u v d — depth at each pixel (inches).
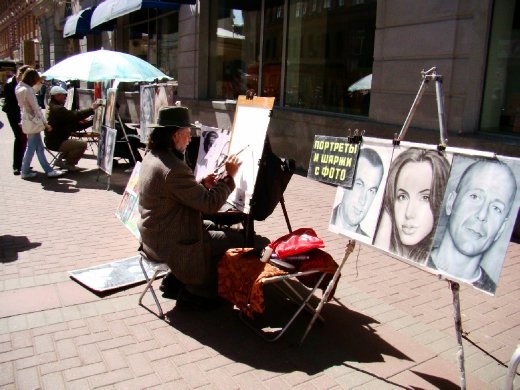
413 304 162.4
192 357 130.1
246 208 157.6
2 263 189.5
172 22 589.6
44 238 219.6
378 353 133.8
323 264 140.6
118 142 349.1
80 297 161.5
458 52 258.8
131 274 177.3
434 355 133.3
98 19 644.7
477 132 262.4
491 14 251.6
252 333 142.8
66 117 355.6
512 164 97.3
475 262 100.8
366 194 127.8
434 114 273.6
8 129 676.1
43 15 1173.7
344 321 150.4
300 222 249.1
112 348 133.2
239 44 474.6
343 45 355.9
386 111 306.0
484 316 155.6
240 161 164.9
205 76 518.0
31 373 121.7
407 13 284.4
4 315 148.5
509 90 253.9
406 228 115.7
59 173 352.8
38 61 1296.8
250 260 144.2
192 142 208.4
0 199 286.8
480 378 123.6
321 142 142.7
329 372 124.9
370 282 178.7
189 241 146.2
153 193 142.9
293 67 411.8
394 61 296.5
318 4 377.7
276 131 400.5
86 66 299.1
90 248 207.8
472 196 103.3
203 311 154.9
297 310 148.8
